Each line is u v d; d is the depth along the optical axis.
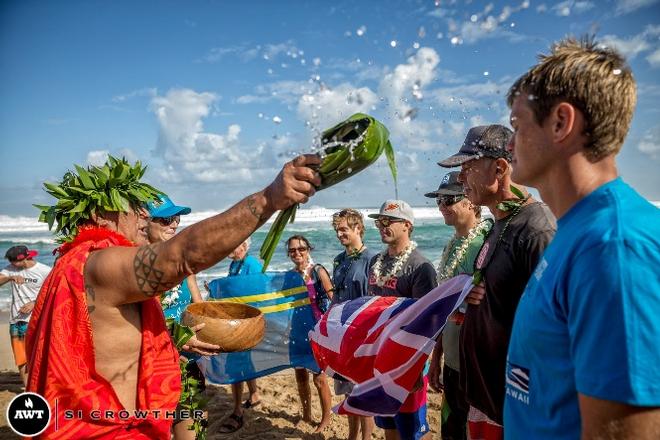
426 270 3.46
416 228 28.06
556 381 1.22
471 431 2.50
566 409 1.20
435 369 3.59
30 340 1.79
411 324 2.61
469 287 2.38
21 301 5.93
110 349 1.73
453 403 3.19
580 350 1.08
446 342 3.22
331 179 1.45
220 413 5.16
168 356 1.92
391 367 2.63
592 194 1.24
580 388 1.07
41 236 31.80
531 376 1.33
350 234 4.50
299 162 1.42
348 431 4.65
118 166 2.10
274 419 4.95
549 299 1.23
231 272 5.14
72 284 1.68
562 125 1.26
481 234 3.59
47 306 1.71
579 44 1.36
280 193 1.42
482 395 2.30
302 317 4.55
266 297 4.50
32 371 1.67
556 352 1.21
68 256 1.78
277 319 4.48
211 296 4.60
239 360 4.40
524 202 2.25
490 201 2.38
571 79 1.23
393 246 3.78
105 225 2.08
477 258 2.45
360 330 2.93
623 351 0.99
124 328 1.75
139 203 2.20
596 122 1.22
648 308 0.99
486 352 2.24
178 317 3.94
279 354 4.45
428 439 3.35
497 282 2.17
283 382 6.04
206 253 1.50
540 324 1.26
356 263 4.41
